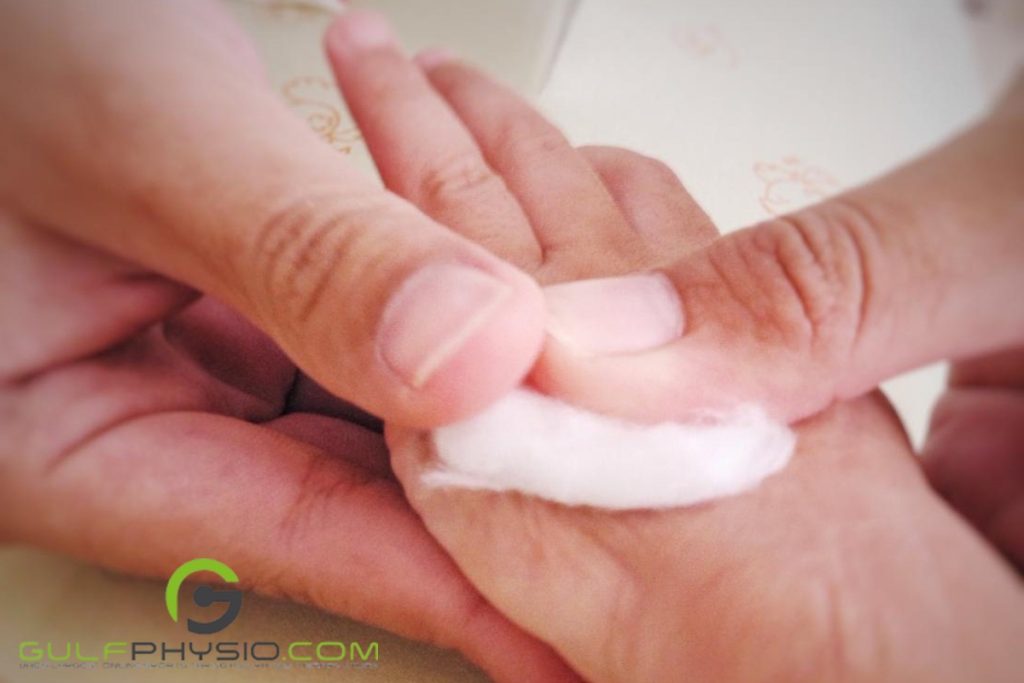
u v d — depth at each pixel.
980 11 0.29
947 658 0.12
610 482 0.14
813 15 0.28
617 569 0.14
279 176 0.13
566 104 0.24
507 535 0.15
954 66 0.27
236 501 0.15
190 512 0.15
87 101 0.13
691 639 0.14
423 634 0.16
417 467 0.15
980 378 0.16
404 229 0.13
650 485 0.14
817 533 0.14
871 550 0.13
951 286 0.13
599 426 0.14
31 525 0.15
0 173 0.14
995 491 0.15
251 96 0.14
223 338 0.18
